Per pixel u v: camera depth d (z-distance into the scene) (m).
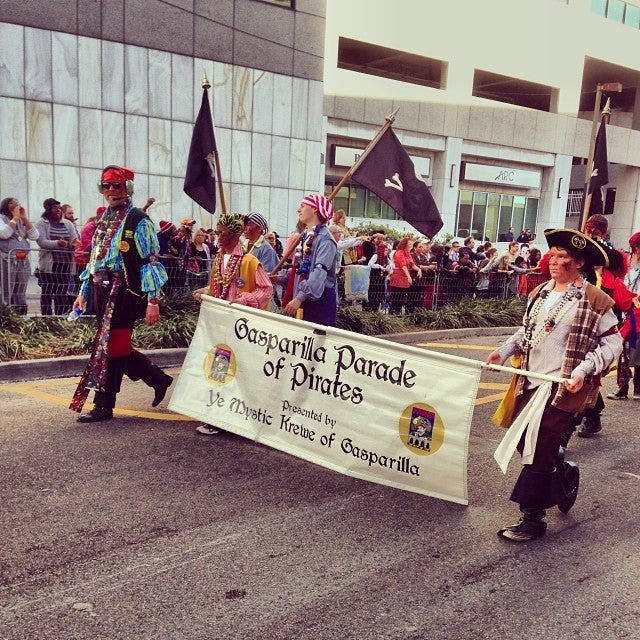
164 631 2.70
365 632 2.75
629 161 31.50
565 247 3.51
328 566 3.28
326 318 5.14
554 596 3.10
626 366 5.40
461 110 25.38
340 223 11.39
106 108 15.30
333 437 4.20
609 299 3.45
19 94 14.27
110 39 15.16
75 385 6.59
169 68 16.03
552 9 27.73
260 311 4.66
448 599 3.03
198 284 9.98
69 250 8.66
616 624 2.89
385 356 3.96
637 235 6.63
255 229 5.46
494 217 28.16
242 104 17.28
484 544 3.60
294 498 4.07
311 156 18.75
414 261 12.29
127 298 5.14
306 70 18.23
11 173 14.38
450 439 3.72
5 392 6.19
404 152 6.16
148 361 5.53
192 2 16.09
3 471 4.24
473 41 25.59
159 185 16.27
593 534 3.80
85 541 3.41
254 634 2.70
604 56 30.12
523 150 27.73
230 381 4.88
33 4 14.15
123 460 4.54
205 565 3.23
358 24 22.72
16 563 3.17
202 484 4.20
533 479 3.60
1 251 8.54
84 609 2.82
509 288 13.56
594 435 5.77
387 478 3.98
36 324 7.86
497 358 3.72
